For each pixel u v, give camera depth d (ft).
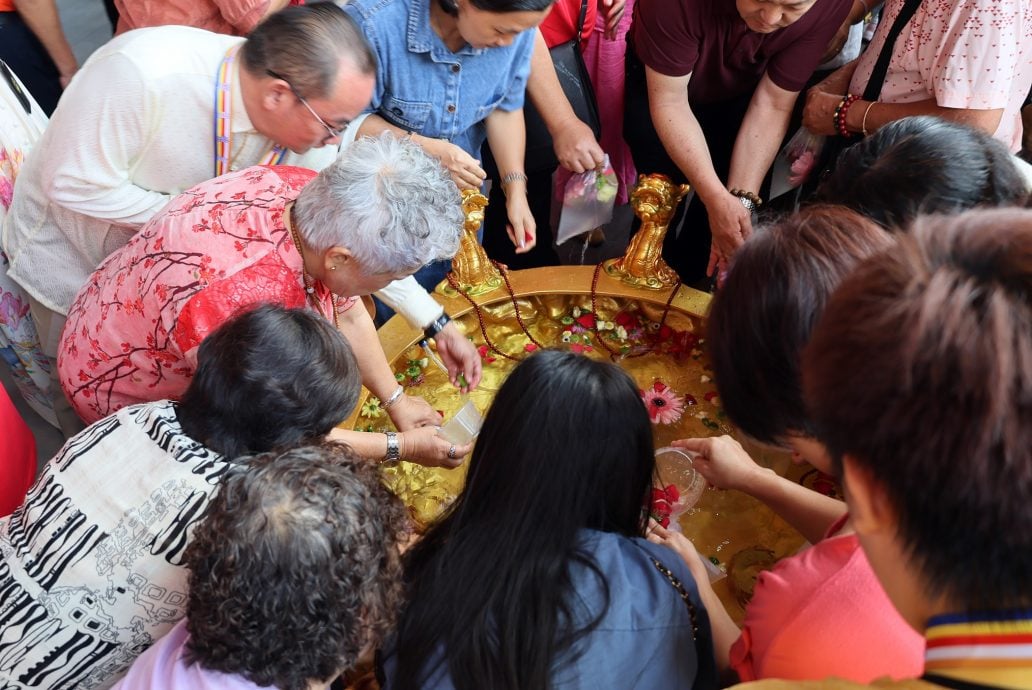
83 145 5.09
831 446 1.80
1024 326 1.48
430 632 3.32
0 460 5.13
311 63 4.72
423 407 5.67
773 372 2.85
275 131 5.14
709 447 4.71
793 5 5.90
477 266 6.43
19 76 8.42
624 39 7.96
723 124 8.08
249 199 4.60
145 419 3.84
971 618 1.61
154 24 7.35
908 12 6.23
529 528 3.30
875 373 1.61
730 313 2.97
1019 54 5.90
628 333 6.42
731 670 3.78
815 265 2.81
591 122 7.98
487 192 9.58
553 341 6.39
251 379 3.66
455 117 6.76
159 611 3.65
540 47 7.34
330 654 3.06
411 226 4.24
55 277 5.99
